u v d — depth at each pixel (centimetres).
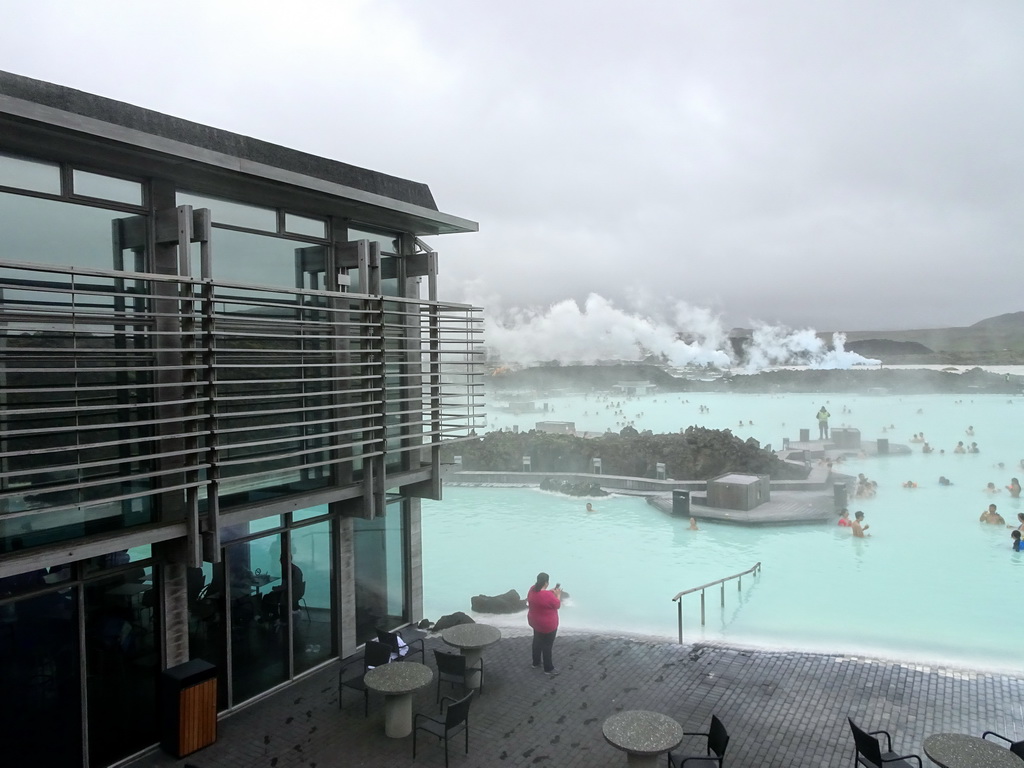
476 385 1297
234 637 988
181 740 845
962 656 1240
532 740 895
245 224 982
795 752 859
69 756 797
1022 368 10206
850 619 1502
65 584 789
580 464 3338
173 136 930
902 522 2481
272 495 1012
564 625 1483
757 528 2425
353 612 1186
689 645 1254
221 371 941
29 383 738
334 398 1110
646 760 756
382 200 1079
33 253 737
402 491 1298
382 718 953
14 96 762
